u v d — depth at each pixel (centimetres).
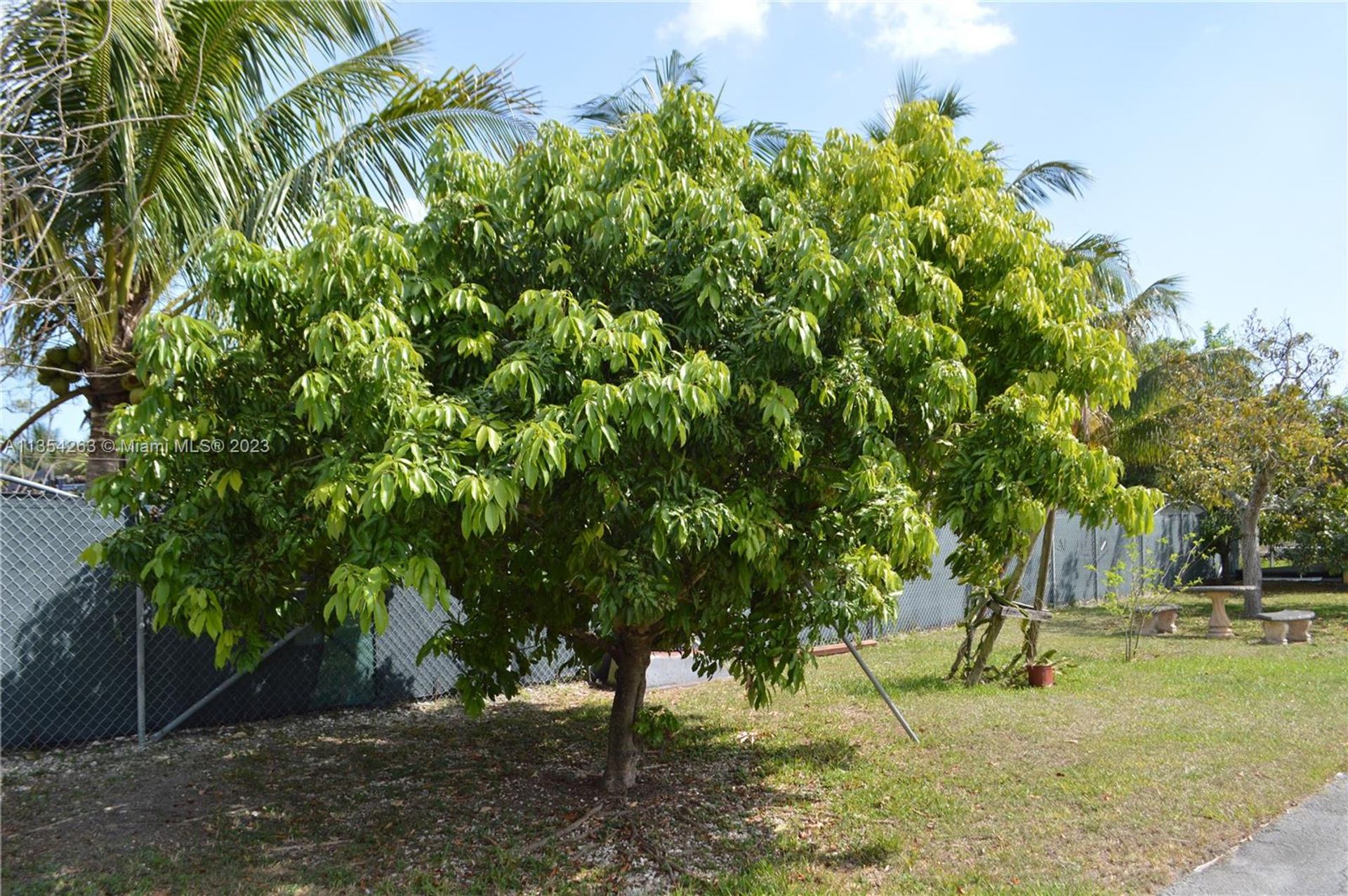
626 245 379
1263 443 1294
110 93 579
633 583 366
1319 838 443
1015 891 385
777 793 523
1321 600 1650
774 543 372
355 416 326
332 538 344
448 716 717
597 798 509
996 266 445
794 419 386
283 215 698
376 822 471
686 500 350
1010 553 474
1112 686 836
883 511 364
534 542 425
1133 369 425
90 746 598
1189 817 471
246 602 365
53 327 646
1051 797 507
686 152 443
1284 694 786
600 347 318
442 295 369
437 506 314
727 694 802
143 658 606
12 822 458
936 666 951
